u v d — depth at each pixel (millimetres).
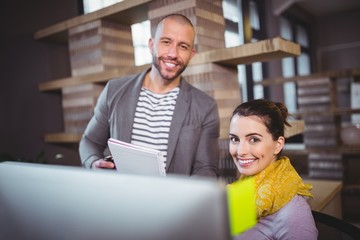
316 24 7258
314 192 1646
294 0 4949
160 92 1408
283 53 1447
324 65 7223
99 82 2146
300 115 3229
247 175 1040
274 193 960
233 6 4254
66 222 434
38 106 2633
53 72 2699
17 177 479
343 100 6543
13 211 492
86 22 2051
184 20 1269
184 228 352
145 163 966
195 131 1376
